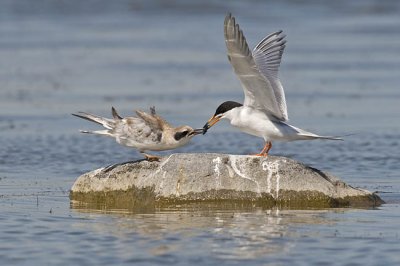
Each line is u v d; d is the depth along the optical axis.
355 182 16.25
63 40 37.44
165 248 11.41
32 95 26.52
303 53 34.47
